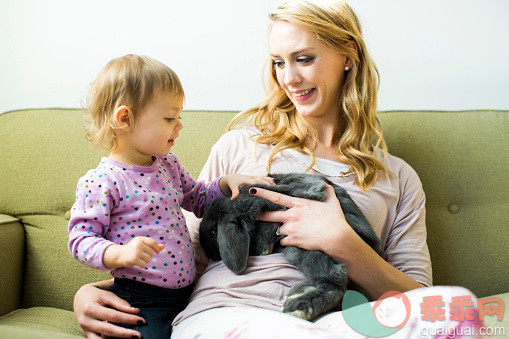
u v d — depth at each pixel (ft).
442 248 5.37
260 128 5.34
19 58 6.82
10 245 4.90
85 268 5.15
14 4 6.75
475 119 5.82
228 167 5.00
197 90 6.81
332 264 3.91
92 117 4.05
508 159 5.57
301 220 4.12
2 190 5.35
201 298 3.87
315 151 5.13
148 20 6.72
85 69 6.79
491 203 5.50
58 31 6.75
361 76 5.20
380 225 4.77
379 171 5.02
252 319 3.21
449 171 5.60
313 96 4.89
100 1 6.71
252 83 6.77
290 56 4.73
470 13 6.75
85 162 5.42
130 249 3.42
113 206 3.88
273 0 6.63
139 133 3.98
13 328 3.68
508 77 6.81
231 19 6.69
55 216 5.33
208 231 4.29
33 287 5.13
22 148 5.47
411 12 6.74
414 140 5.75
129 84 3.89
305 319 3.54
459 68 6.83
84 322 3.77
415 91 6.88
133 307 3.85
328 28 4.71
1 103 6.88
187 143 5.68
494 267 5.27
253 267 4.04
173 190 4.28
